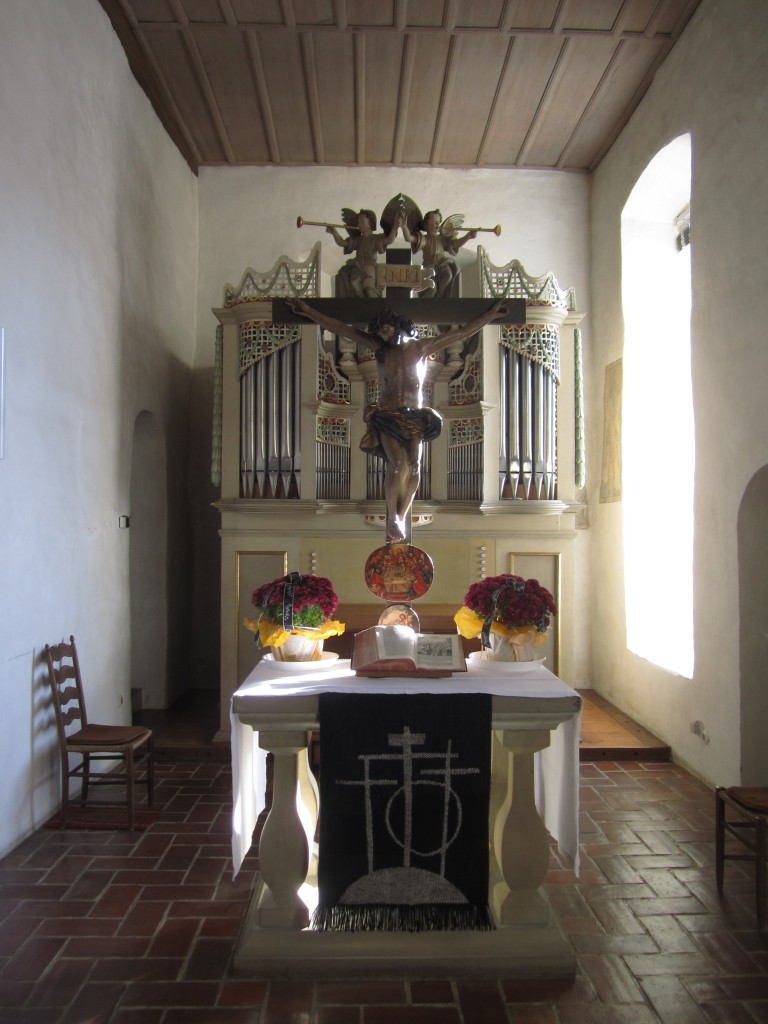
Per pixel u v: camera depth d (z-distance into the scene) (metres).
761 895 3.27
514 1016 2.70
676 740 5.54
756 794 3.47
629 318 6.73
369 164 7.63
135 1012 2.70
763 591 4.55
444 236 4.45
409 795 3.02
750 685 4.56
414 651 3.25
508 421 6.10
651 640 6.41
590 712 6.64
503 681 3.15
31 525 4.18
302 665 3.31
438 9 5.45
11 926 3.26
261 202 7.60
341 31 5.69
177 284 7.02
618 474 6.78
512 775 3.11
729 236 4.68
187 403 7.36
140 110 6.02
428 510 6.10
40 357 4.28
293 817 3.09
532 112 6.70
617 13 5.42
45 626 4.36
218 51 5.95
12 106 3.95
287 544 6.09
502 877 3.25
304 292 6.08
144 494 6.69
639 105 6.38
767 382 4.25
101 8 5.19
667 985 2.88
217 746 5.66
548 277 6.18
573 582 6.11
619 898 3.53
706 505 4.98
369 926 3.00
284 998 2.79
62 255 4.57
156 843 4.12
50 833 4.24
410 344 3.88
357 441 6.30
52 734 4.47
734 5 4.70
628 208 6.67
